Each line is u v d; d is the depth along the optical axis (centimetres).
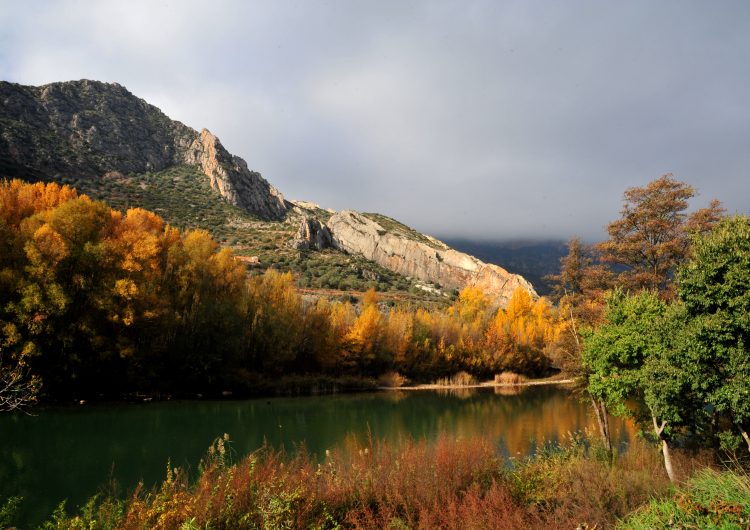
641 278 3422
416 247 17188
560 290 5459
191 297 4991
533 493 1205
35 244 3719
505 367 8900
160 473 1877
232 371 5178
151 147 18225
